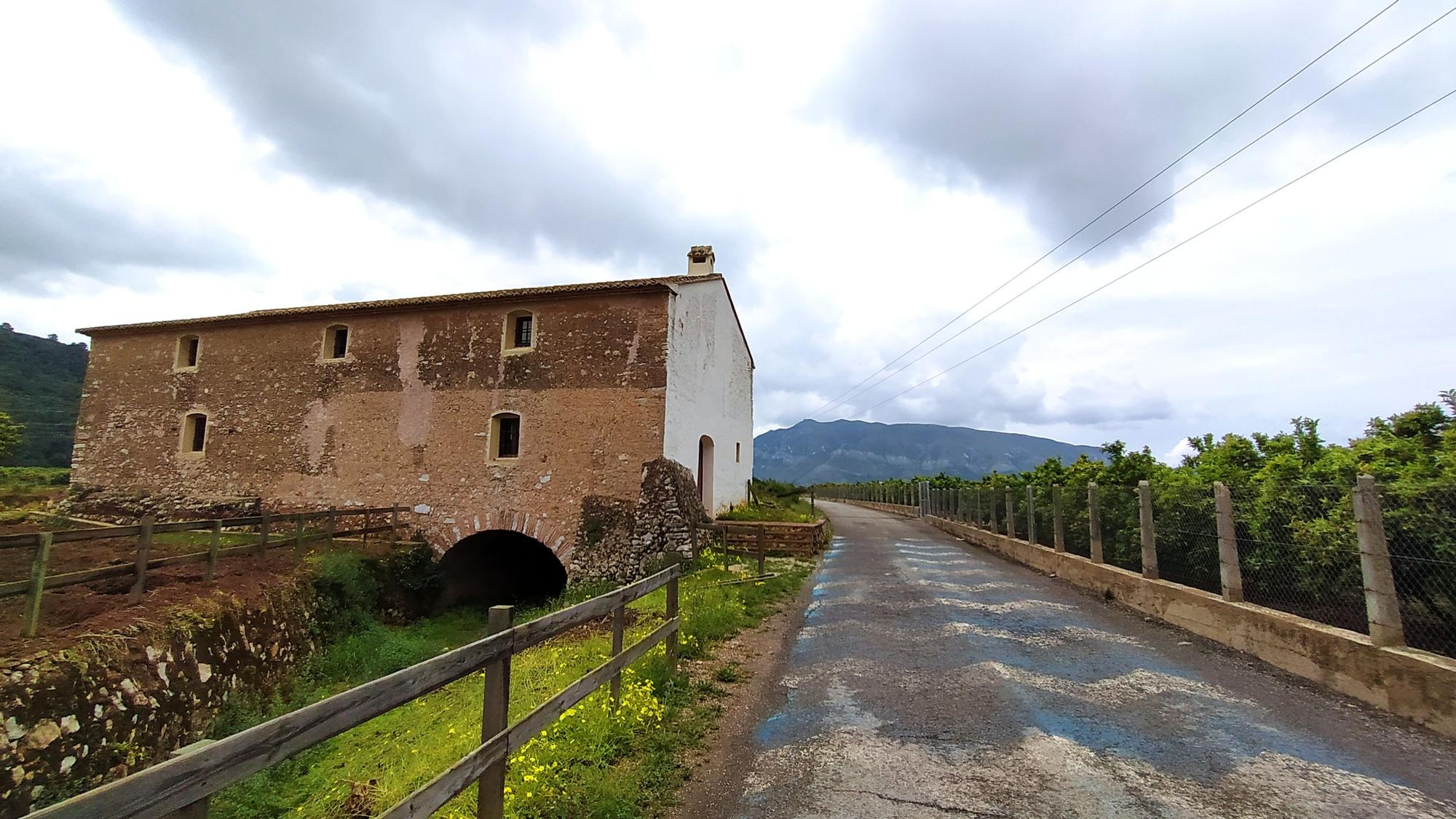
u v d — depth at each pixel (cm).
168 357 1922
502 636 344
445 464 1638
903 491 3812
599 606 480
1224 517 757
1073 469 1734
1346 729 489
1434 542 522
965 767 440
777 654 744
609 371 1588
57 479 2861
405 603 1453
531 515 1559
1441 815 368
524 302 1661
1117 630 812
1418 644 535
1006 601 1009
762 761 456
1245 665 651
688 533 1507
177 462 1844
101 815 159
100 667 716
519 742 350
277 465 1755
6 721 615
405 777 496
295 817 521
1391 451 652
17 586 714
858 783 420
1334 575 623
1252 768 428
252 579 1055
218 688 871
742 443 2464
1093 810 379
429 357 1698
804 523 1742
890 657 713
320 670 1080
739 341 2428
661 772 437
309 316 1786
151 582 964
